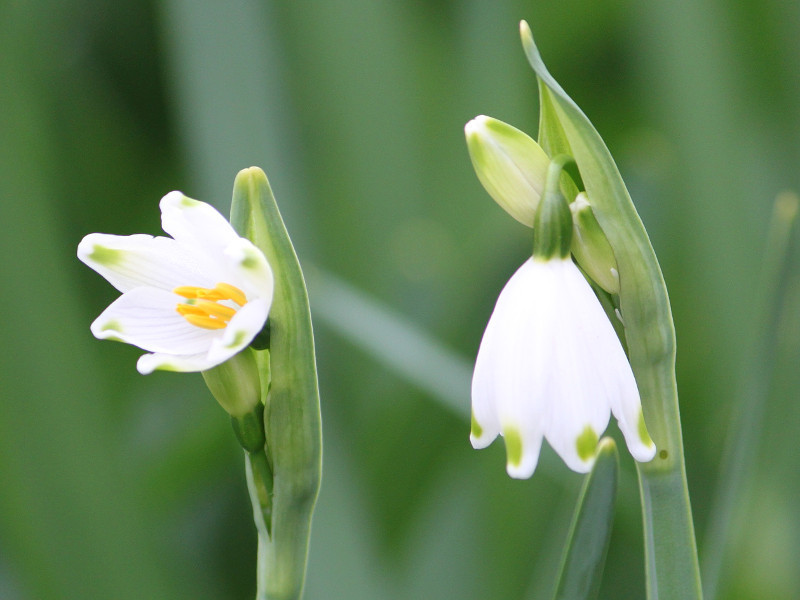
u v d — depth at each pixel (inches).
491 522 25.0
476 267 27.8
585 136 20.7
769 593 22.4
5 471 23.6
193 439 26.0
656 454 21.0
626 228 20.7
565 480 23.4
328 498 24.2
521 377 20.4
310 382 20.8
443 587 24.9
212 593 25.8
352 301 24.2
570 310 20.5
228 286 20.6
